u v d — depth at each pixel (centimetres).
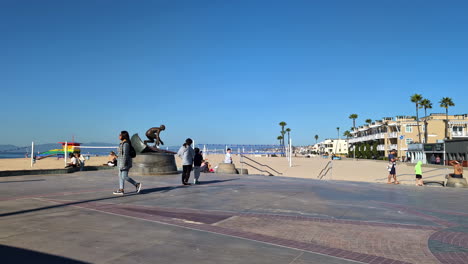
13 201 767
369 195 1129
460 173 1664
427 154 5328
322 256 448
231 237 520
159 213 684
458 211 853
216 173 1956
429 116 7381
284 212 750
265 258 427
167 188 1120
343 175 3356
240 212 729
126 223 581
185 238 502
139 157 1628
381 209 841
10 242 445
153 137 1780
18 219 581
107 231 523
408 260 450
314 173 3572
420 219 730
